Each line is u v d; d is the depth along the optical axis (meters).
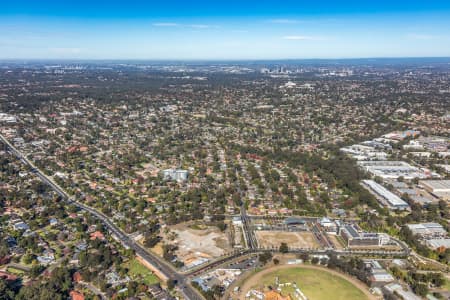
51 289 194.25
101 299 194.50
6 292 192.12
